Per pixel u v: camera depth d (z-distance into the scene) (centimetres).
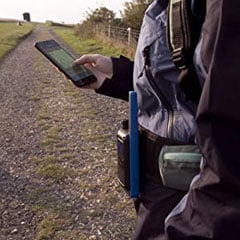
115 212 440
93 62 177
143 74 122
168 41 108
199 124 83
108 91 175
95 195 482
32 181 529
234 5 79
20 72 1593
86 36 2858
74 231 405
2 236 400
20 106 1003
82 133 748
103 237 394
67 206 457
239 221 76
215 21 84
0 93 1175
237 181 77
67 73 174
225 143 78
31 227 415
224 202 79
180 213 91
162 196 124
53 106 988
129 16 2066
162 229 124
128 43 1786
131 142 132
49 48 185
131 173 133
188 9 102
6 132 772
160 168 120
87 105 980
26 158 619
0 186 515
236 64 78
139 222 133
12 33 3966
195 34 100
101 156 619
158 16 120
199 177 87
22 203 467
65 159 609
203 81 97
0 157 628
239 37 78
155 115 124
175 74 112
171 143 117
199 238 82
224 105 78
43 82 1343
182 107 114
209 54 86
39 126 809
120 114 885
